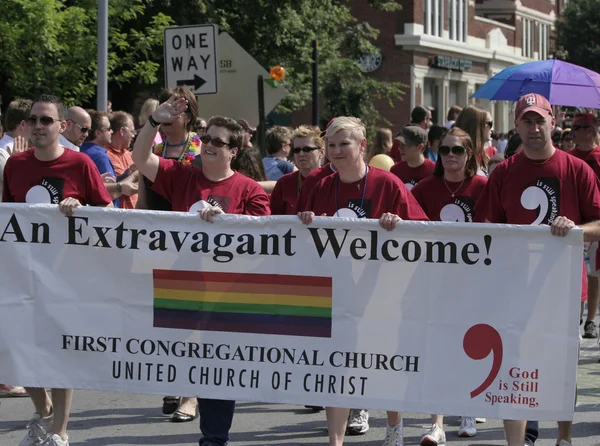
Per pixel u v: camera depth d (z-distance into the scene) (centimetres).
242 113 3219
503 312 1266
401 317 1291
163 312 1347
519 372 1266
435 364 1284
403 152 1947
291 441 1611
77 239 1360
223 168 1402
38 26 3388
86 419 1745
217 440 1355
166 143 1633
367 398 1302
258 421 1741
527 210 1345
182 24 5328
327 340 1309
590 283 2520
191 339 1341
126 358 1358
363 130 1346
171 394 1347
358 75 7762
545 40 13588
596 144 2252
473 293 1272
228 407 1366
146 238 1345
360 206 1346
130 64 4188
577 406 1848
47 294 1368
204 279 1334
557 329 1256
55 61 3612
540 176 1340
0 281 1376
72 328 1366
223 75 3219
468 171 1611
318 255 1305
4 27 3372
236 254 1324
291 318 1316
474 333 1273
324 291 1305
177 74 2653
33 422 1466
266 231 1315
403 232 1282
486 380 1273
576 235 1241
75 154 1454
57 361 1372
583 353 2355
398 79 9962
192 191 1398
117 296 1357
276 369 1321
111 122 2222
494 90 2222
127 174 1917
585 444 1598
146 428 1683
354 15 9981
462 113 1752
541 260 1254
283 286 1316
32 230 1368
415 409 1291
